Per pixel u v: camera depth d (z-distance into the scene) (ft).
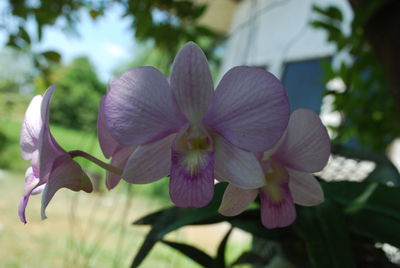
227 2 5.29
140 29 1.67
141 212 2.94
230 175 0.48
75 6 1.85
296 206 0.76
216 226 3.73
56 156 0.48
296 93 4.04
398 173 1.09
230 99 0.48
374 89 1.99
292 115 0.53
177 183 0.47
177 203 0.46
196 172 0.47
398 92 1.15
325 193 0.80
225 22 5.85
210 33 1.81
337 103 1.72
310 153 0.53
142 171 0.49
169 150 0.50
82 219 3.13
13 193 4.07
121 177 0.49
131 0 1.68
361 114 1.94
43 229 2.89
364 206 0.75
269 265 0.90
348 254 0.67
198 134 0.49
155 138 0.49
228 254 2.39
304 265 0.83
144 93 0.48
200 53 0.48
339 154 1.19
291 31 4.16
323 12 1.88
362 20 1.13
